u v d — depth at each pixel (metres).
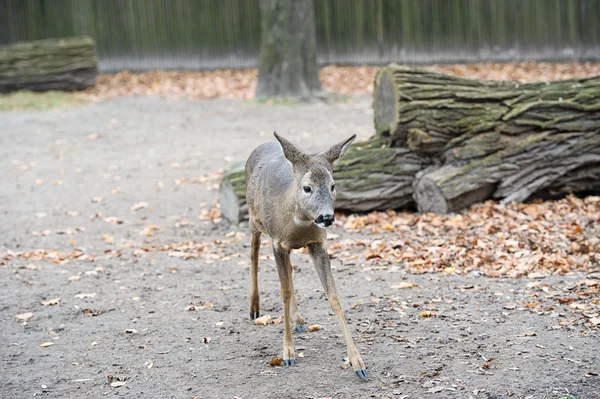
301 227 5.35
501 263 7.52
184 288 7.42
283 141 5.23
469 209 9.33
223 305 6.91
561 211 9.05
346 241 8.55
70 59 19.38
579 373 5.11
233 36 22.03
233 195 9.43
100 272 8.02
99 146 13.87
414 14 21.08
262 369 5.48
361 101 16.98
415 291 6.92
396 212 9.79
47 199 10.92
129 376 5.48
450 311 6.37
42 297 7.26
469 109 9.39
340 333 6.08
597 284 6.64
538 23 20.14
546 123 9.30
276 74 17.25
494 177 9.33
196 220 9.88
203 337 6.16
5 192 11.30
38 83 19.23
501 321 6.07
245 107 16.70
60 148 13.78
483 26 20.61
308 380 5.25
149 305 6.99
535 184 9.43
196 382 5.32
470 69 20.00
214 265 8.11
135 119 16.05
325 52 21.81
